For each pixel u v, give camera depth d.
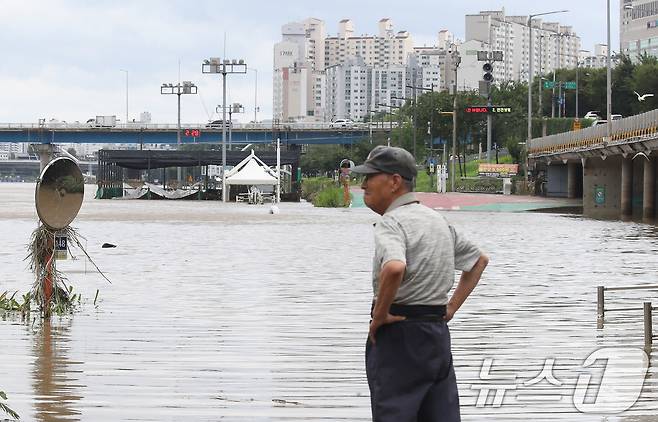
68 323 14.09
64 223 15.18
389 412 6.06
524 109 109.12
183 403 9.22
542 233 38.47
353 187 85.62
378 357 6.12
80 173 15.26
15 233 35.06
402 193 6.32
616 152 55.06
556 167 77.25
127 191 95.06
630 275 21.69
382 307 5.98
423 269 6.06
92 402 9.25
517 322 14.23
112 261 24.61
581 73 126.81
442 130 103.88
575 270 22.89
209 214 54.25
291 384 10.04
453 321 14.33
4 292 16.84
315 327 13.83
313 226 42.06
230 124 114.56
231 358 11.44
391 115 143.38
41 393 9.60
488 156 87.56
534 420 8.70
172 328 13.69
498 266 23.95
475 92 111.75
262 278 20.73
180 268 22.86
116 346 12.21
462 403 9.28
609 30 58.25
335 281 20.14
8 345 12.23
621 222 48.62
